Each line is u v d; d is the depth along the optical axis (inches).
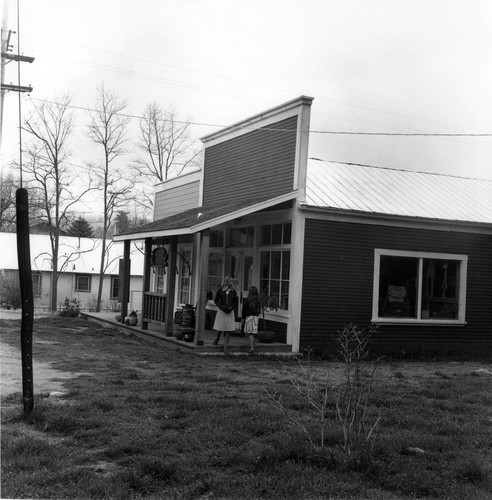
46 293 1815.9
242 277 774.5
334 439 288.2
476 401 420.5
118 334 793.6
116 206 1706.4
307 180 740.7
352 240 691.4
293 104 684.7
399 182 818.8
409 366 630.5
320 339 669.9
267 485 231.8
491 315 766.5
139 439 280.4
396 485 238.4
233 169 803.4
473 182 895.7
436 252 735.7
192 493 224.5
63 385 414.3
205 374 496.4
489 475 250.1
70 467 241.9
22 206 320.5
